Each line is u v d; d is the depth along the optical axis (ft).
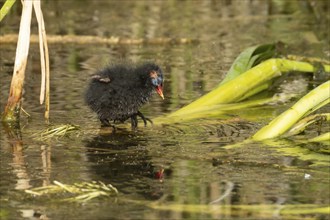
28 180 33.50
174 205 30.68
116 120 42.93
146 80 42.63
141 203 30.99
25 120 43.29
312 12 82.33
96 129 41.96
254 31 73.46
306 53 62.44
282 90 51.06
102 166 35.63
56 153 37.58
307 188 32.63
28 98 48.42
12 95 42.83
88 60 61.36
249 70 49.73
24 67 42.70
